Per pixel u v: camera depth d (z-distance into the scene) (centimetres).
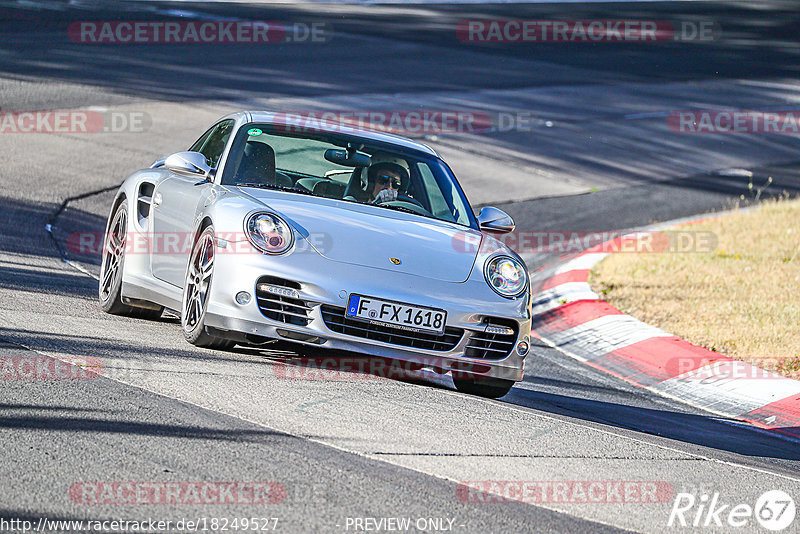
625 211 6009
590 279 4250
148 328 2477
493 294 2198
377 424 1797
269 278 2067
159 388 1847
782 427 2639
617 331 3475
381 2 15112
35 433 1525
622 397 2770
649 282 4166
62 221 3925
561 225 5459
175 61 8506
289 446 1608
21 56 7669
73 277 3064
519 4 16325
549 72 10931
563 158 7244
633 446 1950
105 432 1565
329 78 8800
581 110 9119
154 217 2533
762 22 16700
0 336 2095
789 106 10575
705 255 4706
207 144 2702
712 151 8325
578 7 16612
